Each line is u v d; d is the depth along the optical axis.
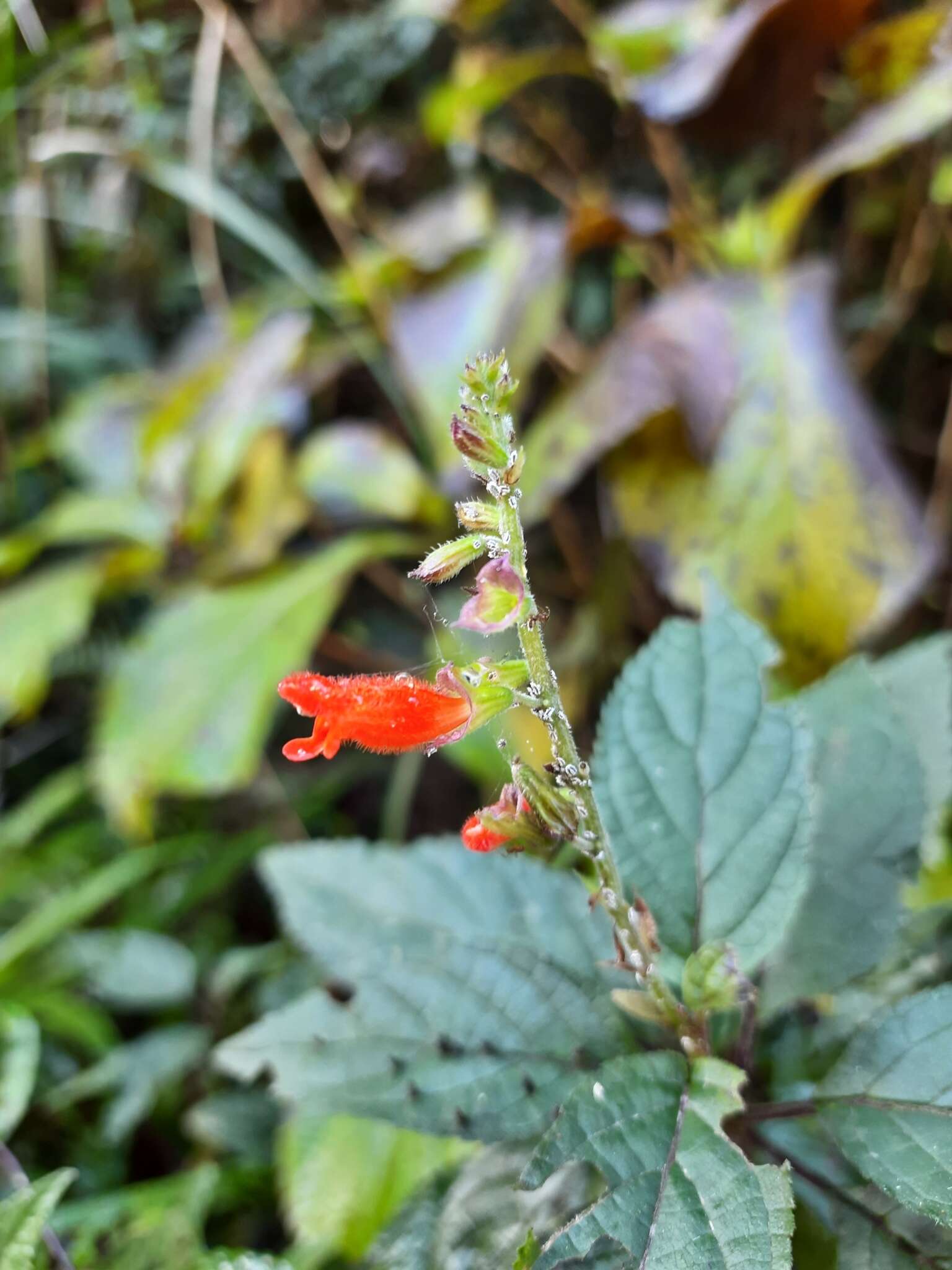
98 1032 0.34
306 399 0.48
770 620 0.30
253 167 0.53
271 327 0.45
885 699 0.22
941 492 0.39
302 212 0.56
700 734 0.20
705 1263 0.15
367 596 0.52
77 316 0.56
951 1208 0.16
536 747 0.35
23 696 0.39
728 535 0.31
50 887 0.42
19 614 0.41
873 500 0.31
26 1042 0.26
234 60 0.49
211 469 0.41
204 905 0.44
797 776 0.19
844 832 0.21
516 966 0.20
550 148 0.51
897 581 0.30
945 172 0.31
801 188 0.34
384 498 0.41
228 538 0.46
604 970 0.21
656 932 0.19
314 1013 0.21
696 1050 0.18
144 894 0.42
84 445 0.48
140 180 0.52
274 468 0.46
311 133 0.52
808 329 0.33
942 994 0.18
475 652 0.35
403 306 0.41
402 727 0.17
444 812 0.48
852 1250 0.18
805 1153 0.19
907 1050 0.18
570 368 0.44
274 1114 0.30
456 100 0.44
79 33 0.36
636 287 0.48
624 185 0.50
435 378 0.38
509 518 0.17
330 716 0.17
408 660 0.48
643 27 0.40
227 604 0.40
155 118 0.48
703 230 0.40
